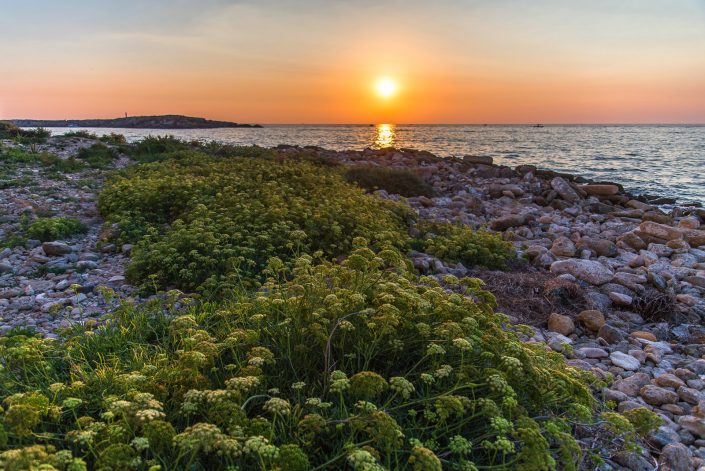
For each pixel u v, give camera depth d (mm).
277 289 5160
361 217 9383
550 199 18078
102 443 2873
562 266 8656
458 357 3881
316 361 3934
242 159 18656
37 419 2834
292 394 3594
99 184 15312
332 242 8500
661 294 7320
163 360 3889
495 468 3096
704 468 3643
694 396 4703
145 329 5176
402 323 4043
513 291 7527
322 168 18844
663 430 4133
